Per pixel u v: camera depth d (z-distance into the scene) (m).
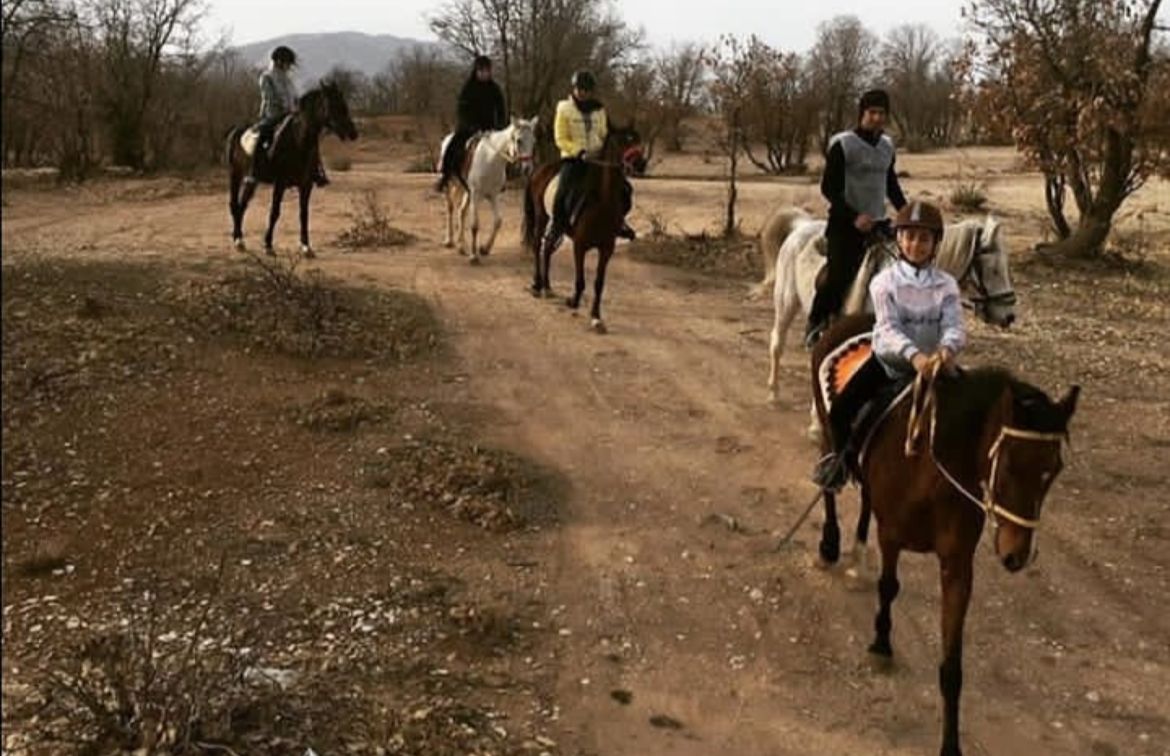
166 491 7.93
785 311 9.72
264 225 18.80
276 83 15.33
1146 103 16.48
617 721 5.61
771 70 20.23
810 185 29.34
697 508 8.10
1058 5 16.95
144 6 35.25
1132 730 5.60
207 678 5.29
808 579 7.06
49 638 6.07
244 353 10.66
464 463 8.41
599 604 6.74
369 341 11.33
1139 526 7.84
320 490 8.05
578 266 13.06
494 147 15.43
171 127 37.47
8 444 8.38
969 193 24.77
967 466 4.91
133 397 9.38
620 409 10.09
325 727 5.29
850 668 6.12
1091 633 6.50
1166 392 10.71
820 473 6.24
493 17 32.09
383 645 6.15
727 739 5.50
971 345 12.26
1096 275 16.53
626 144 12.23
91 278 12.23
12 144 33.69
